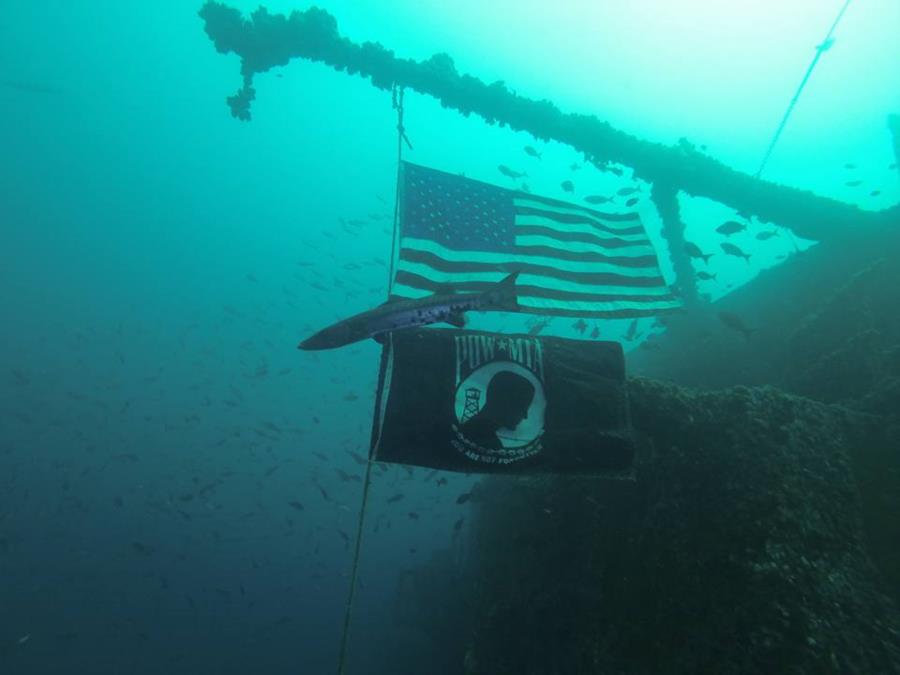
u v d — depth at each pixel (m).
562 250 5.15
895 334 6.47
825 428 4.28
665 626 3.75
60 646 14.20
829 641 2.85
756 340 9.24
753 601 3.18
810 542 3.39
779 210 9.42
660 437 4.48
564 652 4.80
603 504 5.16
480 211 5.18
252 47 8.61
